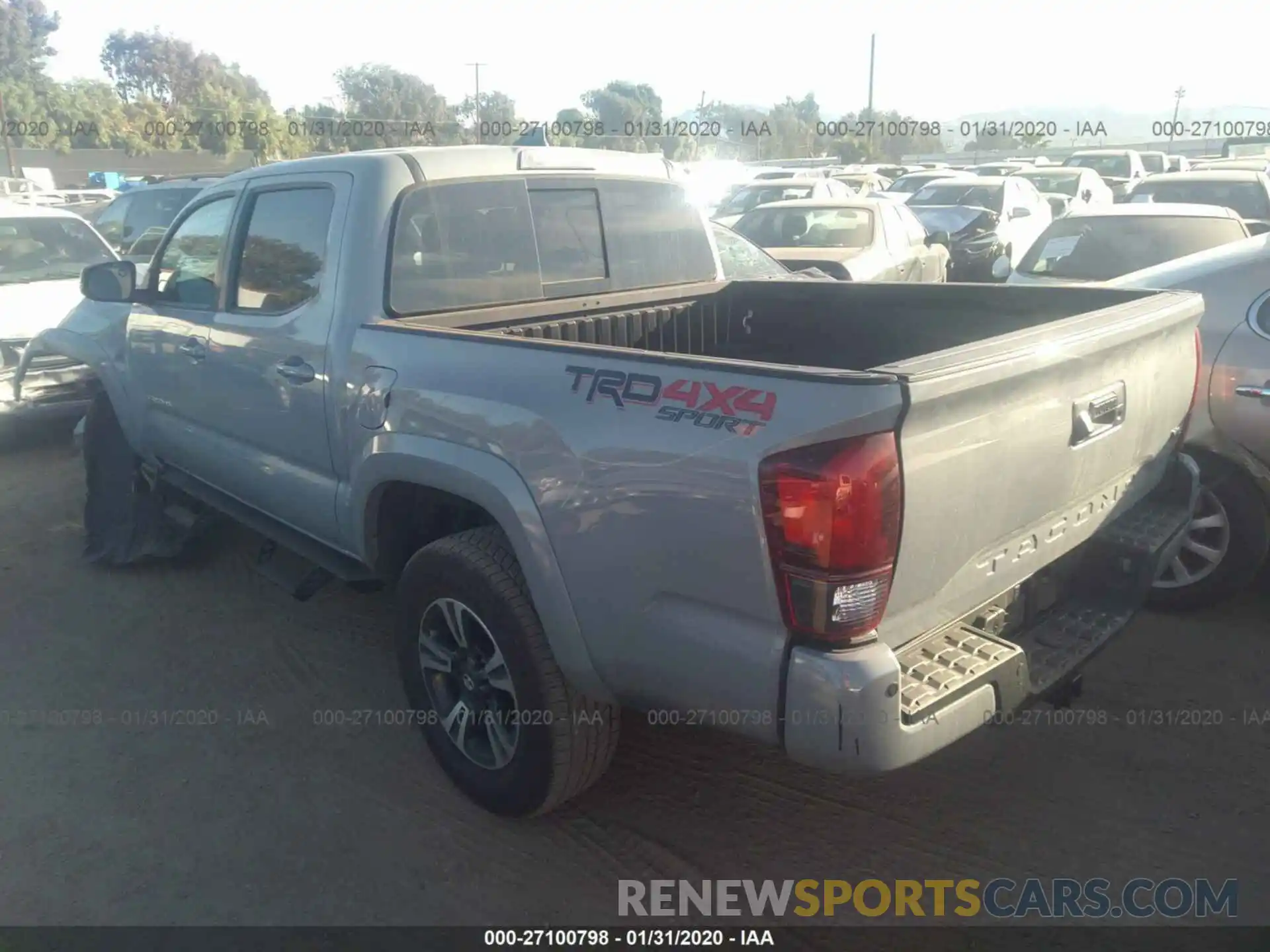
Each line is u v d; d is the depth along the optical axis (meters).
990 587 2.65
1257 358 4.16
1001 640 2.63
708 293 4.55
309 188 3.79
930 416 2.25
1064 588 3.16
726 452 2.34
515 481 2.83
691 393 2.45
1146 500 3.45
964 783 3.45
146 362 4.89
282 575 4.36
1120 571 3.13
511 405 2.86
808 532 2.22
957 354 2.36
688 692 2.56
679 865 3.12
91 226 8.72
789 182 15.74
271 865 3.15
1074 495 2.87
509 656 2.97
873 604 2.27
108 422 5.55
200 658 4.48
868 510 2.19
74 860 3.18
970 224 13.61
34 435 8.12
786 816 3.33
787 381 2.28
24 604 5.03
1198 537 4.42
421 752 3.75
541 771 3.02
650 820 3.32
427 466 3.10
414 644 3.38
